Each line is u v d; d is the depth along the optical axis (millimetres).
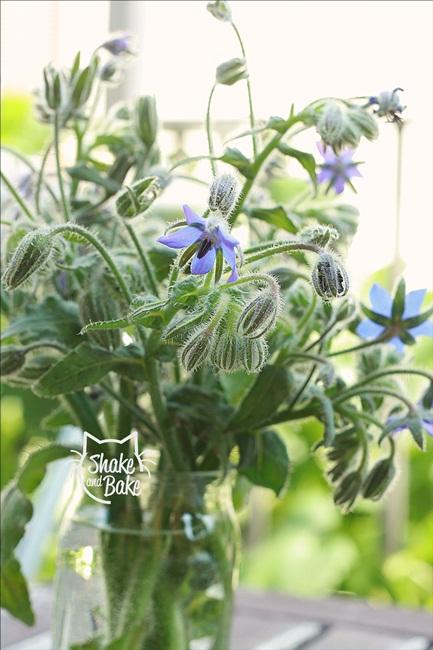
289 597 845
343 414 606
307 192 655
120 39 658
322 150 604
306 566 1514
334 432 579
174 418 604
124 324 519
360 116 572
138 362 579
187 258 501
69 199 646
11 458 758
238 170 590
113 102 825
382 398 636
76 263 594
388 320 603
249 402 592
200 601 615
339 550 1538
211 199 498
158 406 591
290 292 613
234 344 502
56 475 958
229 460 620
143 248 603
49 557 1155
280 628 788
